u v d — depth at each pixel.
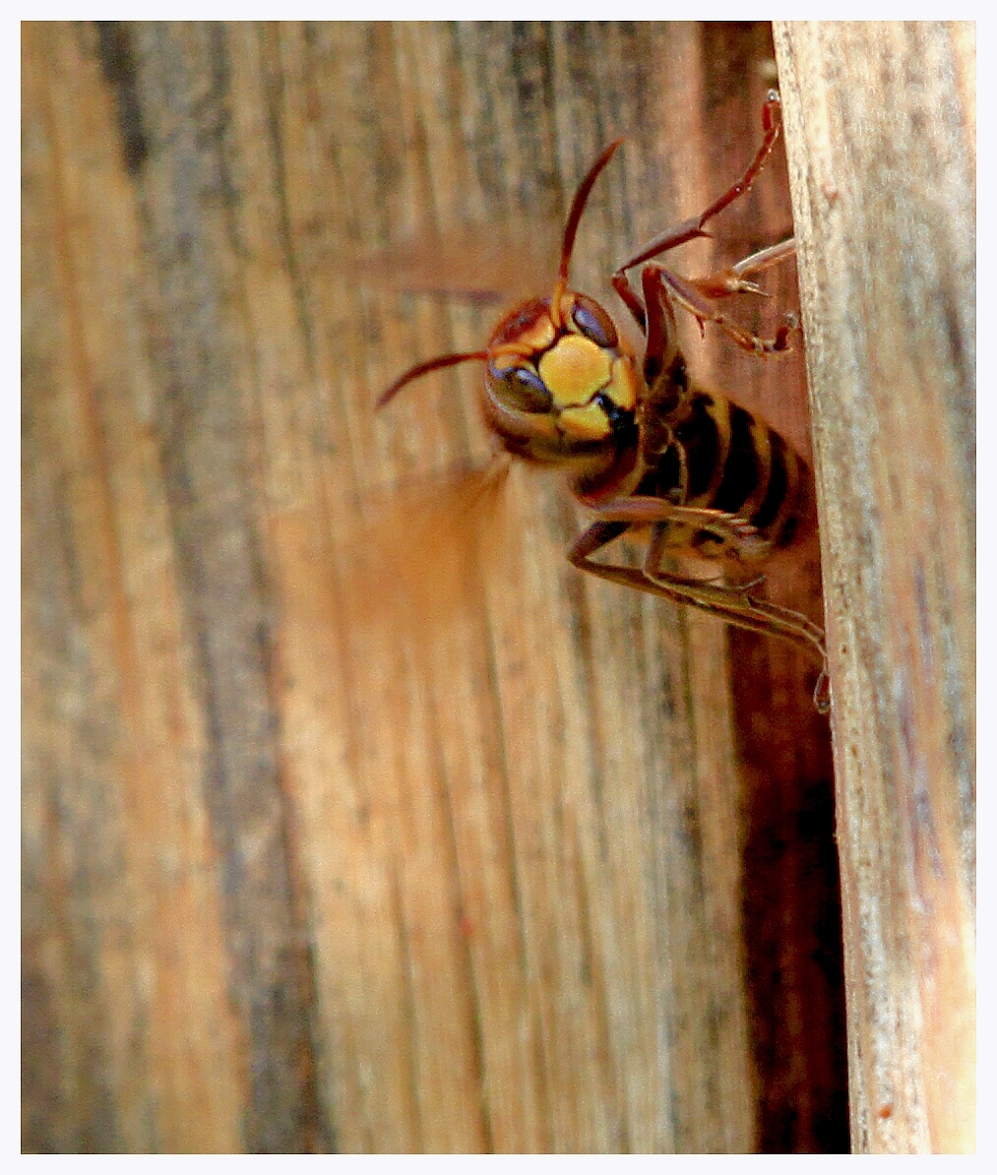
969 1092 0.12
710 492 0.13
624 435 0.13
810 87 0.12
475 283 0.13
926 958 0.12
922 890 0.12
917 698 0.12
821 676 0.13
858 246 0.12
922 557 0.12
